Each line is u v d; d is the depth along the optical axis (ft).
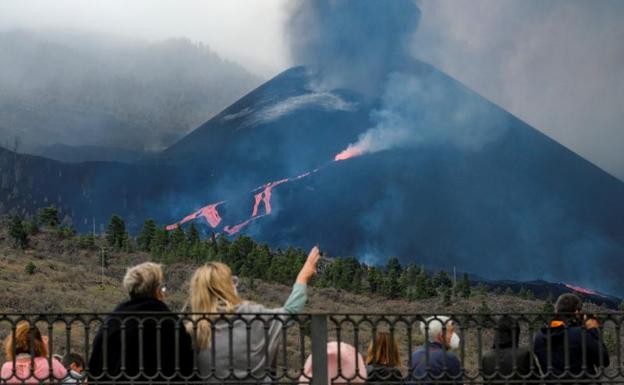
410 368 48.21
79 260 511.81
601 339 50.90
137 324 46.85
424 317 51.90
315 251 48.49
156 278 47.26
